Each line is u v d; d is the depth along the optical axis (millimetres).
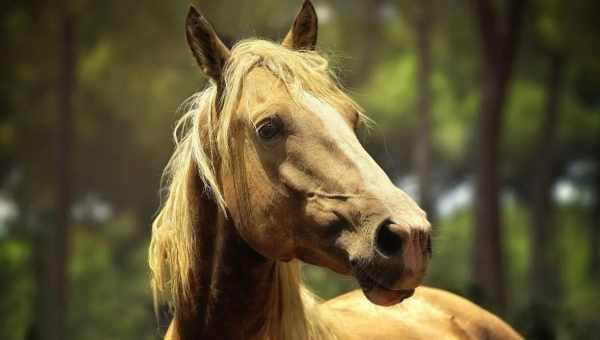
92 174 27016
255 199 3123
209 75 3311
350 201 2934
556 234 36219
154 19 20531
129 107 25188
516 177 36500
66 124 19469
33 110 24250
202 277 3332
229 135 3178
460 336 4207
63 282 18859
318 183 3010
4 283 20453
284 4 18484
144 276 25547
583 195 38281
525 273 35125
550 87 28922
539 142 32688
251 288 3285
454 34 26422
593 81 31859
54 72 22594
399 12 24719
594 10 21469
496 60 15086
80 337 21719
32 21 20656
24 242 23422
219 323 3324
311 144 3043
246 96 3174
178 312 3404
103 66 23281
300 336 3332
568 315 9914
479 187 15242
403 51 34812
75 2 19141
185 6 20141
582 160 36594
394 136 34094
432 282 9273
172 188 3402
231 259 3268
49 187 26266
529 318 8570
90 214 29266
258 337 3340
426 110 25078
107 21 20531
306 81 3168
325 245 3004
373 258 2834
